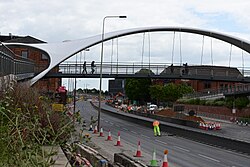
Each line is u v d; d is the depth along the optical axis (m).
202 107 89.31
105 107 122.88
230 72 98.75
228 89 90.62
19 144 6.00
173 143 37.47
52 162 5.71
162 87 110.19
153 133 49.00
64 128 6.84
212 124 56.25
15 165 5.66
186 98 105.12
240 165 23.89
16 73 29.08
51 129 6.41
